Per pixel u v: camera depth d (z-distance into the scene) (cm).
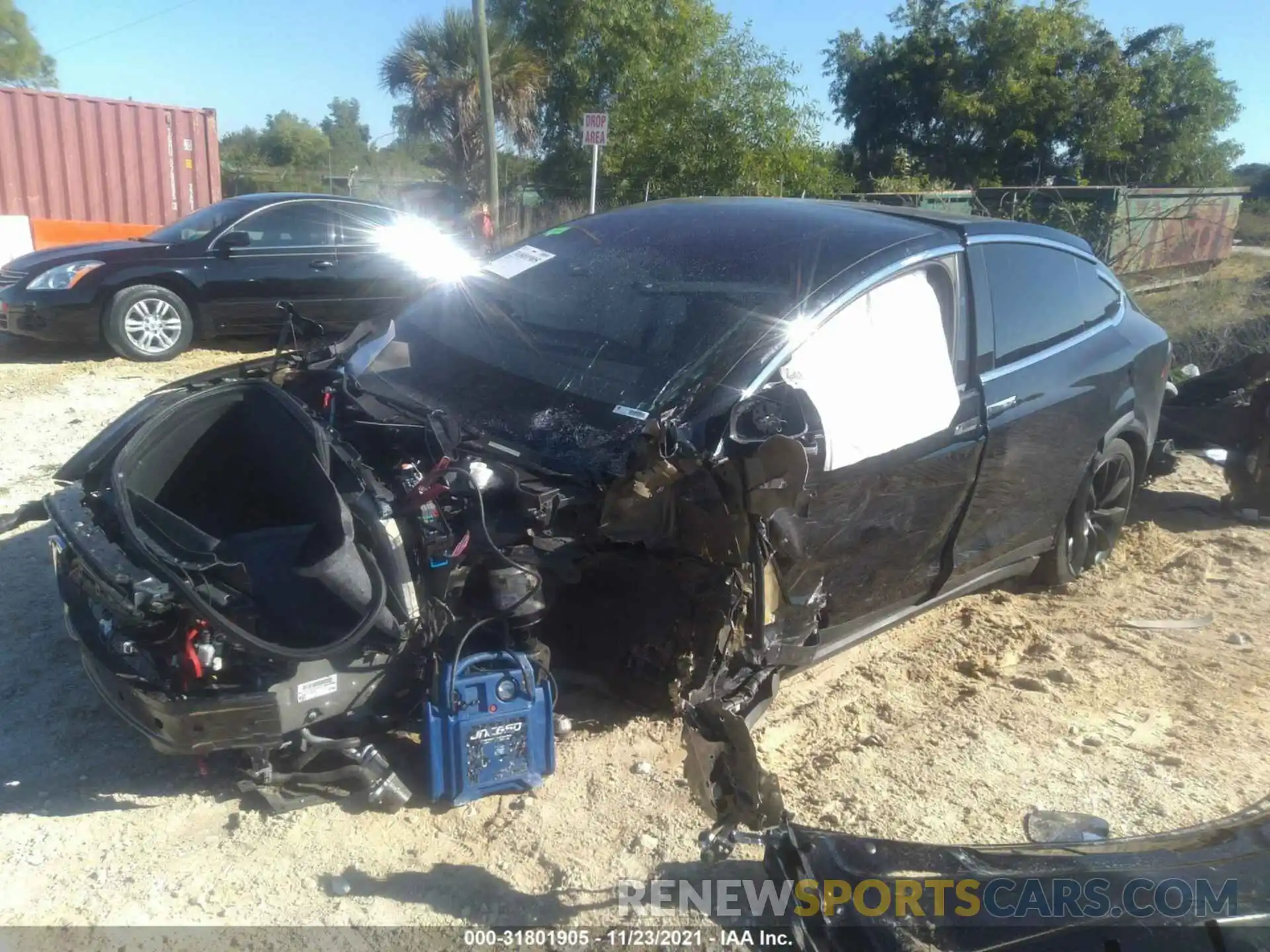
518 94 1955
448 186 1989
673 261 419
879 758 375
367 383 401
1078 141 2927
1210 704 421
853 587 389
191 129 1498
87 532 323
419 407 373
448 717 321
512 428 354
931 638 475
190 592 291
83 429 741
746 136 1811
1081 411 476
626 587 346
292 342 550
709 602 335
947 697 423
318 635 313
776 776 325
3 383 872
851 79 3133
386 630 314
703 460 315
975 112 2880
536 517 317
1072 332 488
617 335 386
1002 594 527
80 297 933
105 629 317
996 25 2891
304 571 309
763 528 319
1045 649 466
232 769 352
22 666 413
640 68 1906
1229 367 648
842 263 393
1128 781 365
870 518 376
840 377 367
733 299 384
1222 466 711
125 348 959
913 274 404
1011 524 463
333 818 329
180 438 364
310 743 319
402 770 346
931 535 414
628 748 369
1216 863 233
